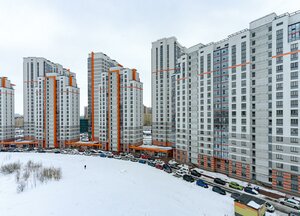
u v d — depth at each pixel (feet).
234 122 163.02
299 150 124.98
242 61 157.58
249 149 152.15
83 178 137.69
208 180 159.12
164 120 293.43
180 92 216.54
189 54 208.74
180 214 89.61
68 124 321.11
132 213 83.61
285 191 131.03
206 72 189.16
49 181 124.67
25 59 368.89
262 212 92.43
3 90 328.90
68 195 98.43
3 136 327.47
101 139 299.38
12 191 106.83
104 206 87.56
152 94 307.99
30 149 301.43
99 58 357.82
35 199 93.97
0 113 326.44
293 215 98.73
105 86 296.30
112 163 209.26
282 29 134.00
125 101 281.54
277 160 135.54
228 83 168.04
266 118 143.02
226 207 105.70
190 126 206.80
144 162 215.10
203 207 103.30
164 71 295.69
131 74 287.48
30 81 364.99
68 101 322.14
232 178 163.22
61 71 427.33
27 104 363.76
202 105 192.54
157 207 92.79
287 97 130.93
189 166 198.90
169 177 163.12
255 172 149.48
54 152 274.98
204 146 190.39
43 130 325.42
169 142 290.97
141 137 298.76
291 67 129.29
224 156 172.24
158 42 303.68
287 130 130.52
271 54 140.77
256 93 149.59
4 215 78.89
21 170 152.25
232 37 165.07
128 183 130.11
